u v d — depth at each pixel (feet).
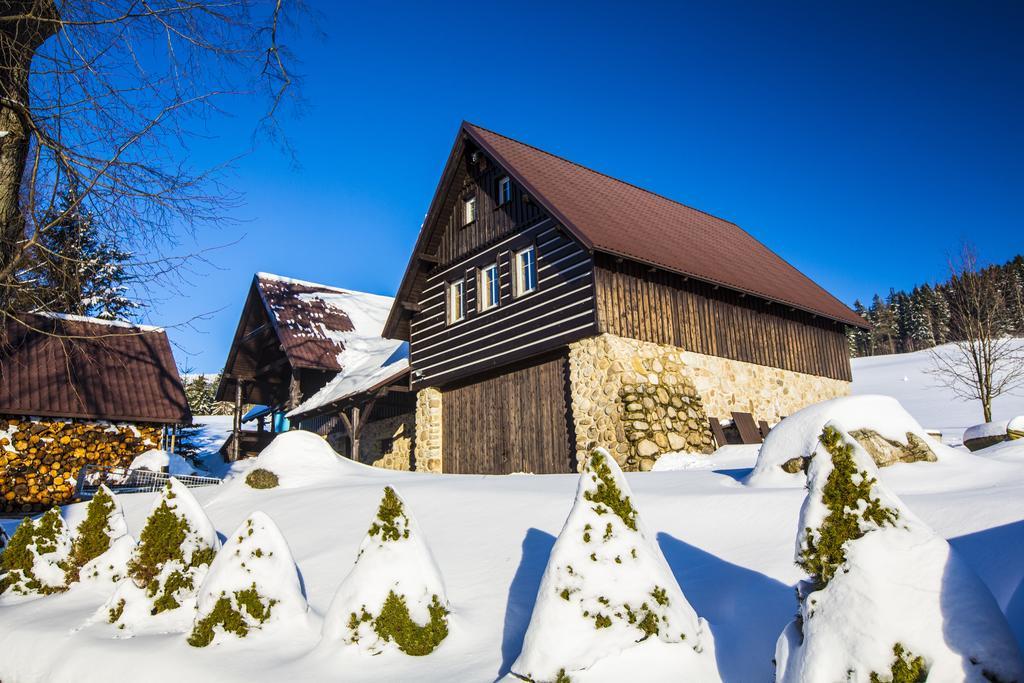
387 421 75.05
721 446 48.55
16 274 27.86
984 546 15.70
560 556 14.78
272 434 93.81
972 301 61.05
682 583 17.76
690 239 60.54
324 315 92.58
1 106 27.20
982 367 69.26
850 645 10.68
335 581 22.86
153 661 17.19
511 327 53.67
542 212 52.34
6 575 26.40
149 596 20.88
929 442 25.95
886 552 11.18
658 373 47.75
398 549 17.48
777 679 11.64
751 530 20.20
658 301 49.90
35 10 26.37
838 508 11.90
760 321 57.72
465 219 61.52
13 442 53.67
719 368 52.47
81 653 18.48
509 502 27.12
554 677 13.60
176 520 21.86
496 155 54.44
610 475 15.51
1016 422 33.50
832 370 63.67
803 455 25.85
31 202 27.30
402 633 16.52
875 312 311.68
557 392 50.67
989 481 22.52
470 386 59.41
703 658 13.89
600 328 45.98
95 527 26.86
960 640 10.19
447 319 61.41
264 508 35.32
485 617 18.02
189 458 93.09
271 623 18.76
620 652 13.65
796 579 16.49
